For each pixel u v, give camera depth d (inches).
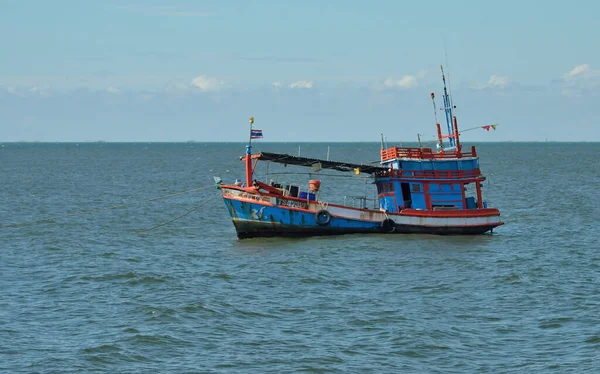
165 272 1936.5
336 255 2144.4
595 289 1750.7
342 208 2431.1
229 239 2539.4
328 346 1355.8
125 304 1616.6
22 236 2586.1
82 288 1764.3
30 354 1311.5
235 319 1507.1
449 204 2504.9
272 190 2422.5
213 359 1293.1
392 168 2487.7
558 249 2292.1
